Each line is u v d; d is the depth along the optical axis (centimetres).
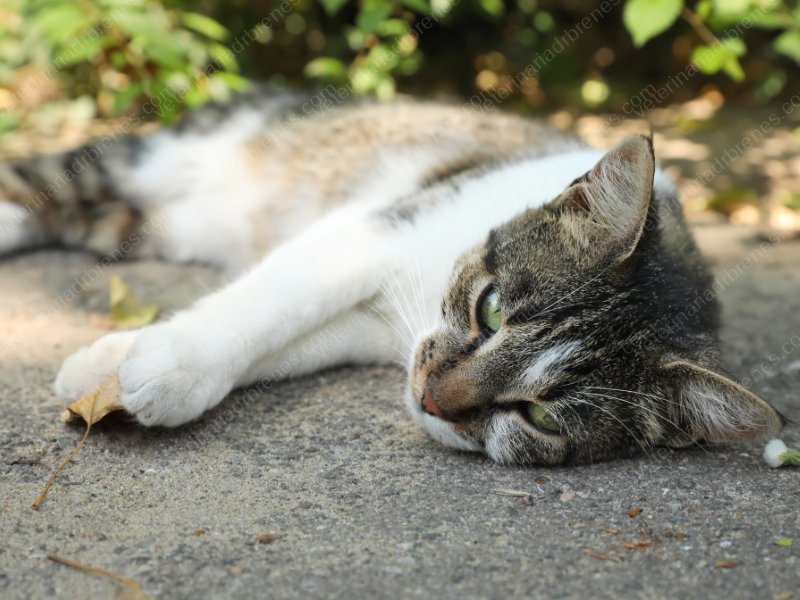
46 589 42
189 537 44
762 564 44
